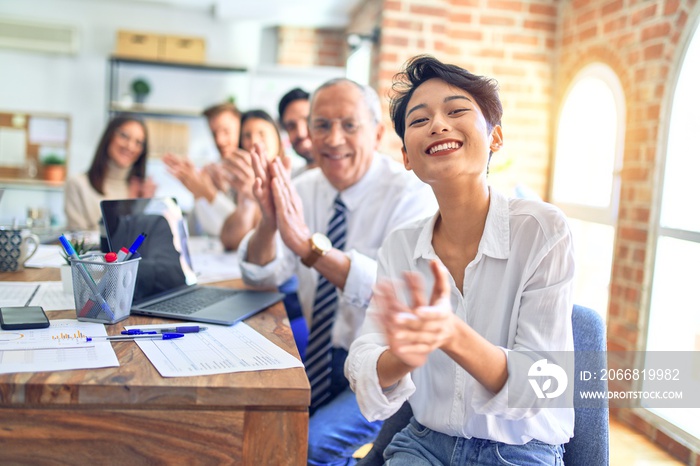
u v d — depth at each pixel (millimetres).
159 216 1568
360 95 1821
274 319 1343
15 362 921
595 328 1136
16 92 5484
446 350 880
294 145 2994
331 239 1890
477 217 1098
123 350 1028
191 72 5723
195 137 5766
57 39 5434
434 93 1047
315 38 5758
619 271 2887
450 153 1026
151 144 5496
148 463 872
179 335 1133
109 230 1327
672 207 2617
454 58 3691
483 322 1083
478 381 919
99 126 5625
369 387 1005
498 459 1034
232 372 940
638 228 2766
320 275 1787
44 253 2039
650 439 2461
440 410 1083
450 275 1098
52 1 5496
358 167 1843
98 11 5562
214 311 1336
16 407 842
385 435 1255
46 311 1264
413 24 3631
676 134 2604
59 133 5559
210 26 5746
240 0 5031
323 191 1957
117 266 1189
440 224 1166
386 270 1218
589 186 3344
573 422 1071
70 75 5551
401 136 1159
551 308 1011
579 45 3428
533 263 1028
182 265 1640
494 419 1025
